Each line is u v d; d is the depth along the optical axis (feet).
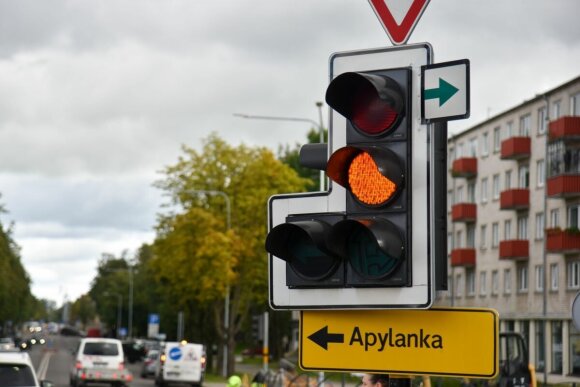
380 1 27.63
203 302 283.59
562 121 275.59
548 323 295.07
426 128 24.31
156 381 256.11
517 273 321.52
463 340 24.73
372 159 24.30
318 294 25.14
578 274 277.23
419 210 24.09
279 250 25.30
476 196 359.05
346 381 161.89
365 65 25.22
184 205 279.49
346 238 24.64
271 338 379.76
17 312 564.30
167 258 275.80
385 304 24.32
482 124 354.54
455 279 379.14
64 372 335.67
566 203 284.82
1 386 86.79
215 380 273.95
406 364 25.13
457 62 24.11
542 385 161.07
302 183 283.18
